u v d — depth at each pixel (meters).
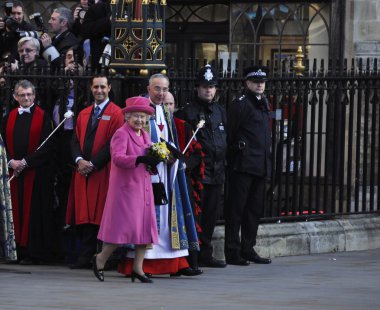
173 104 45.69
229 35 66.94
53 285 40.91
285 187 51.66
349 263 49.22
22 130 47.78
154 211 42.66
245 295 38.22
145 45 47.09
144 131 43.16
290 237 51.47
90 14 49.81
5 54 53.69
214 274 45.31
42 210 48.03
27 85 47.66
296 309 34.59
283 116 50.81
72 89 48.62
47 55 52.28
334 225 53.31
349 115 53.16
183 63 52.88
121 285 41.28
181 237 43.88
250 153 47.91
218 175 46.81
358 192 54.31
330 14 64.69
